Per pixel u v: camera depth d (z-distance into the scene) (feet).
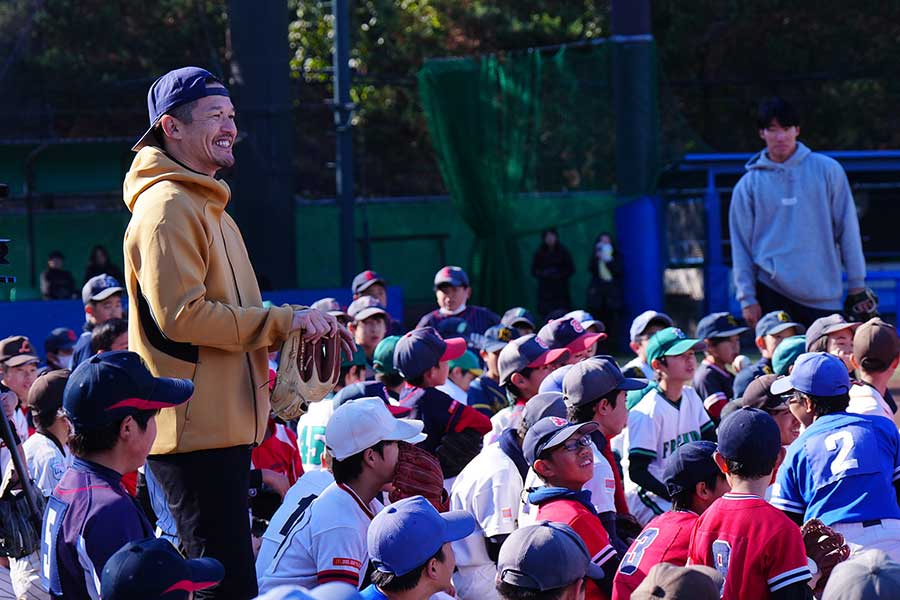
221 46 103.71
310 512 18.21
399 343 26.25
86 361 15.71
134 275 17.07
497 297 81.25
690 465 19.25
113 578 12.69
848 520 20.24
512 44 113.50
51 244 96.53
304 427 26.50
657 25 114.83
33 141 82.17
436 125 81.51
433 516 15.24
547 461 19.13
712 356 33.14
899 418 38.50
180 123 17.39
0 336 59.88
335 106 77.20
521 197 79.41
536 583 14.03
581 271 82.69
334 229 96.43
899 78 112.37
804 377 21.35
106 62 98.27
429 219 97.40
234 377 17.22
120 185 88.53
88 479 15.33
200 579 13.25
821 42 114.42
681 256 81.56
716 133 118.83
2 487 20.70
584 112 76.89
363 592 15.33
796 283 34.12
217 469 17.03
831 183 34.04
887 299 77.87
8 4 81.97
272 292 61.52
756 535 17.02
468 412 25.08
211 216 17.29
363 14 118.11
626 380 22.22
